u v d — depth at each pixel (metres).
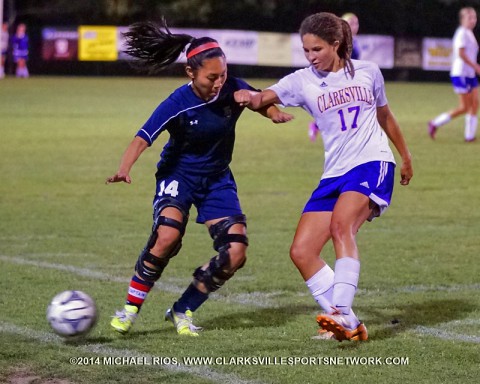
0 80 109.12
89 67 126.19
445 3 131.00
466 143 49.72
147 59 16.27
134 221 27.97
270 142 50.44
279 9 131.88
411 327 16.19
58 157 43.19
